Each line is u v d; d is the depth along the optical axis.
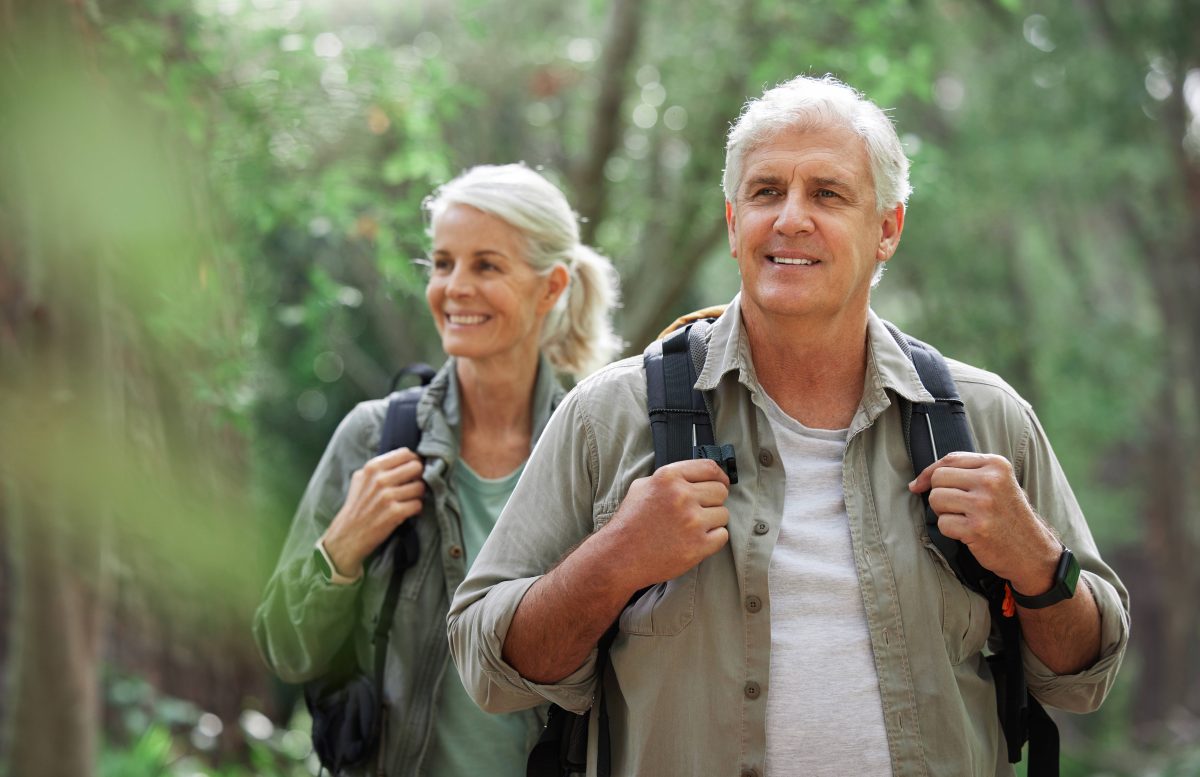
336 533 2.58
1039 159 11.67
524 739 2.55
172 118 3.05
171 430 3.18
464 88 5.33
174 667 5.09
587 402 2.07
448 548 2.64
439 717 2.57
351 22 7.14
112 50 2.98
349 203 5.38
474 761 2.54
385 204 5.12
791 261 1.96
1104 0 11.94
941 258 12.52
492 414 2.87
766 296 1.96
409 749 2.54
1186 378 15.12
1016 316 13.47
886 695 1.88
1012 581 1.88
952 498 1.85
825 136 1.97
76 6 2.31
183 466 3.11
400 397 2.83
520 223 2.82
